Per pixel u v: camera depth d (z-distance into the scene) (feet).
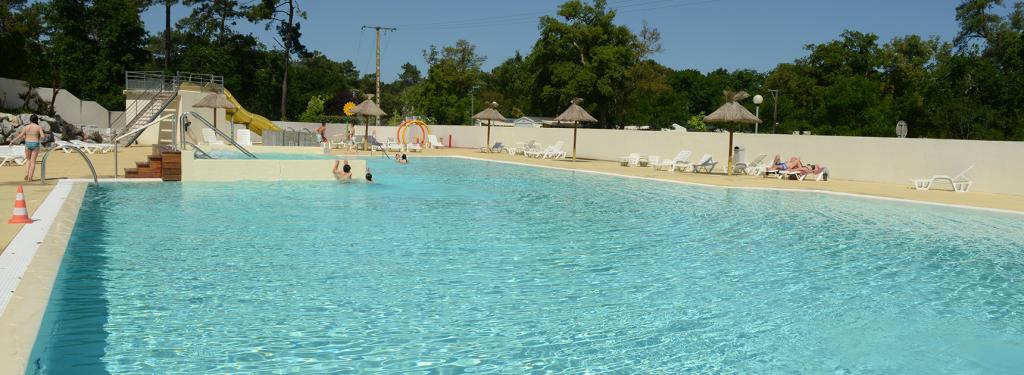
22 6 160.56
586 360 16.84
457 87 253.44
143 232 31.89
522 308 21.08
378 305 20.95
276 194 48.08
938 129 153.79
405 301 21.48
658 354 17.42
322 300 21.34
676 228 37.37
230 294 21.70
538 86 222.28
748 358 17.35
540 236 34.06
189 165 53.78
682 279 25.44
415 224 36.83
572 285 24.07
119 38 165.37
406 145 113.60
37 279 19.54
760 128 207.10
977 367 17.17
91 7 164.55
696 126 226.99
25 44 113.70
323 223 36.09
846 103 185.57
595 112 219.61
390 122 185.98
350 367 15.85
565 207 45.75
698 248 31.65
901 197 51.88
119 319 18.88
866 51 215.51
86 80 159.12
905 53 217.97
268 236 31.81
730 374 16.25
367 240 31.63
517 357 16.88
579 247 31.27
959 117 146.41
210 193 47.19
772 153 76.69
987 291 24.61
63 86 152.35
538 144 109.40
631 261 28.40
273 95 212.23
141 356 16.17
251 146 94.99
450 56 256.32
